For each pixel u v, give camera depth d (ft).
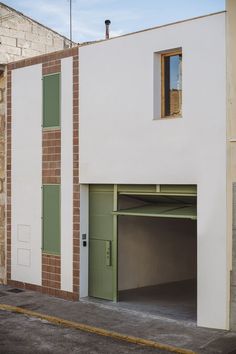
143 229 50.67
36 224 49.32
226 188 36.70
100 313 41.63
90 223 46.16
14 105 51.24
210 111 37.42
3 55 62.95
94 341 35.58
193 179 38.24
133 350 33.73
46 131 48.26
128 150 42.06
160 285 52.03
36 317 41.32
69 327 38.78
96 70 44.19
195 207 42.24
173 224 54.03
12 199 51.57
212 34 37.35
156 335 36.04
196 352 32.73
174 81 40.78
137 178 41.50
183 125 38.75
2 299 46.32
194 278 56.29
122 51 42.42
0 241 52.95
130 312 41.83
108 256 44.78
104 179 43.73
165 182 39.78
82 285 45.91
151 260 51.60
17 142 50.98
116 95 42.83
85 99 45.03
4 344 34.86
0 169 52.80
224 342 34.37
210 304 37.32
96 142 44.27
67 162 46.52
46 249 48.39
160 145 40.06
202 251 37.68
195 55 38.14
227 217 36.65
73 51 45.93
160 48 40.11
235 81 36.42
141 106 41.24
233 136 36.47
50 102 47.88
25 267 50.42
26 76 50.03
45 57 48.26
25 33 65.26
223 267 36.81
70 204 46.42
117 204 43.96
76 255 45.93
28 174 49.98
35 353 33.12
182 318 40.06
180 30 38.96
